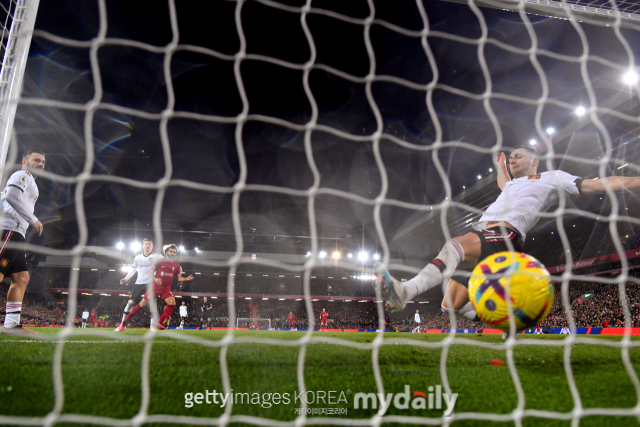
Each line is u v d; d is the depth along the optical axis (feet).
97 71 5.49
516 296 8.45
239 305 128.06
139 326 99.60
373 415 5.01
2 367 6.72
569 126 59.82
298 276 130.41
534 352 10.03
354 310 127.34
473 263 12.47
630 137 56.34
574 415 4.60
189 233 134.21
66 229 112.68
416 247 139.03
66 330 4.14
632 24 12.79
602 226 90.27
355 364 7.84
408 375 6.94
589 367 7.99
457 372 7.25
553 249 104.12
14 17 11.27
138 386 5.80
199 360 7.95
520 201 12.59
